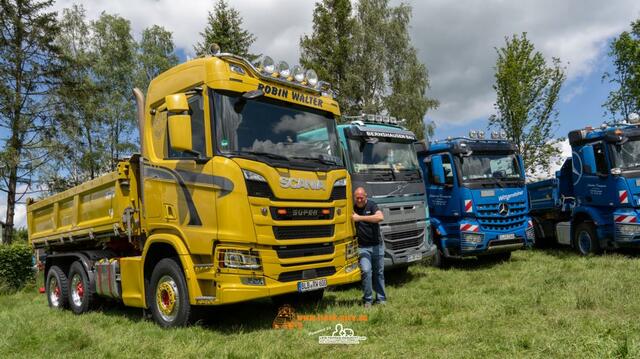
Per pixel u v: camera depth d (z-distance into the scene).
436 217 12.38
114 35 37.56
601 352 4.44
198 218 6.24
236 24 33.56
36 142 27.92
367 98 35.25
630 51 23.94
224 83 6.27
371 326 6.26
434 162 11.98
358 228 7.71
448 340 5.37
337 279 6.89
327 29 36.44
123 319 7.78
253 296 5.93
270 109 6.72
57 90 28.56
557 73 21.23
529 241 12.20
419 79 35.00
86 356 5.66
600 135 12.25
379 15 35.25
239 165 6.03
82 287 8.81
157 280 6.95
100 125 33.59
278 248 6.25
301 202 6.53
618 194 11.66
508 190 12.12
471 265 12.30
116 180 7.87
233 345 5.63
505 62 21.56
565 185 14.01
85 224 8.91
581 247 13.10
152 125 7.24
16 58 27.44
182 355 5.40
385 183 9.84
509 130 21.55
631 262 10.70
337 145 7.52
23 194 27.91
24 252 13.45
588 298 6.79
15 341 6.65
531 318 6.13
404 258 9.80
